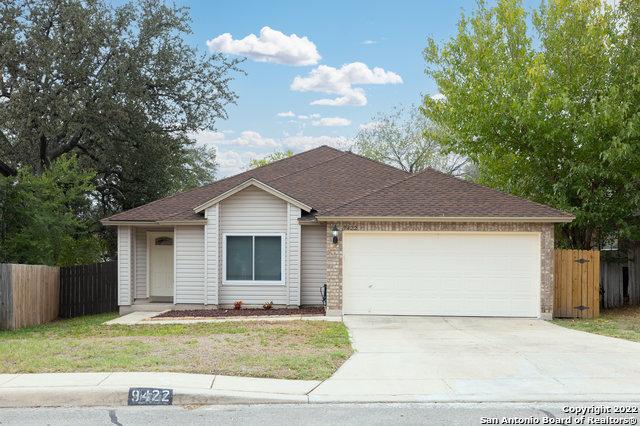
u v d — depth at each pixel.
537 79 19.00
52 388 8.43
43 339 13.80
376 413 7.77
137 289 20.55
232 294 19.16
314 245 19.44
